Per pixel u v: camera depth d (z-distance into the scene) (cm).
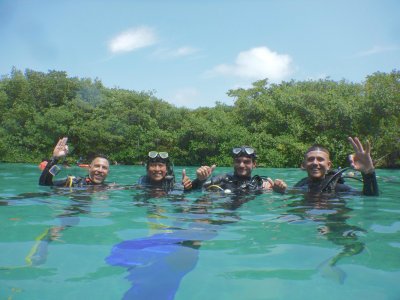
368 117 2038
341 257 199
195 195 443
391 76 2186
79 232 253
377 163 2056
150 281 163
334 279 167
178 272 174
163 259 194
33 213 321
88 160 2366
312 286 159
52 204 371
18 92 2659
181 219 302
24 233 248
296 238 241
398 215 323
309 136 2206
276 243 228
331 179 464
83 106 2523
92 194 445
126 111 2512
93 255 200
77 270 176
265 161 2098
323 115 2134
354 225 282
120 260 192
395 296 149
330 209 353
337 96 2156
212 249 214
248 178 498
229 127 2323
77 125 2453
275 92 2441
